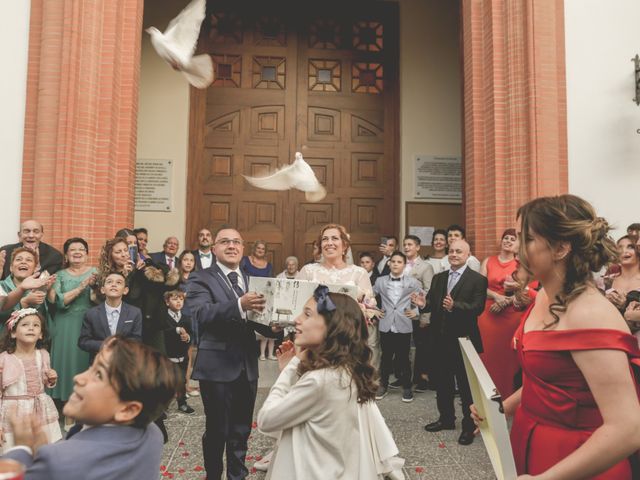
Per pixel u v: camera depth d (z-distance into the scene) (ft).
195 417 16.65
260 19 32.07
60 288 15.60
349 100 32.19
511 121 19.29
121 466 4.42
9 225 17.95
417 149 32.04
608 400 4.05
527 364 4.78
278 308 9.69
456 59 32.65
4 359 11.38
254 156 31.30
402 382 19.80
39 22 18.66
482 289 15.31
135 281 15.35
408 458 13.16
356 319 6.64
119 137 19.60
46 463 4.12
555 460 4.47
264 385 19.95
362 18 32.55
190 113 30.81
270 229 31.04
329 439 6.18
